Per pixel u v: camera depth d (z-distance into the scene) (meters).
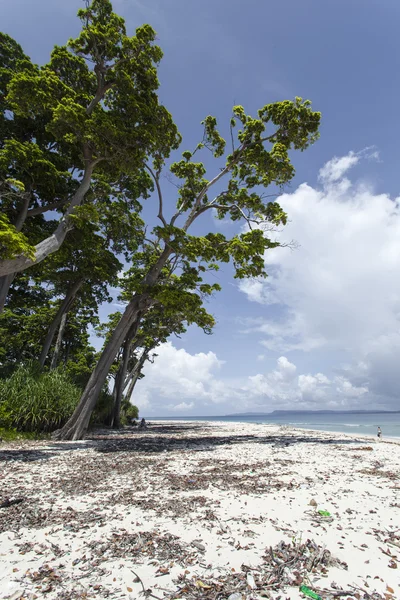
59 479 8.43
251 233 19.12
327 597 3.39
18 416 16.36
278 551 4.39
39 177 20.28
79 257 25.41
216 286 22.14
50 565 4.02
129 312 19.45
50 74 17.36
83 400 17.91
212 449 14.73
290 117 21.12
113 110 18.06
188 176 23.64
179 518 5.66
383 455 13.65
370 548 4.58
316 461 11.67
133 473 9.20
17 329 35.88
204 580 3.68
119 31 17.59
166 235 19.28
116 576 3.77
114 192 24.44
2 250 12.57
